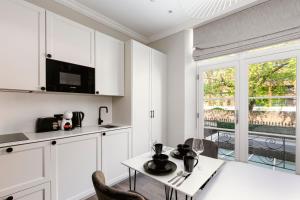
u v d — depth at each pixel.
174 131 2.98
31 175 1.48
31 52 1.60
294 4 1.88
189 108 2.91
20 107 1.81
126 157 2.37
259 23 2.12
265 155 2.30
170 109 3.05
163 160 1.27
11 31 1.47
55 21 1.77
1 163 1.32
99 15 2.51
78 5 2.25
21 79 1.54
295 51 2.04
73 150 1.79
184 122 2.84
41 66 1.66
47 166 1.57
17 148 1.39
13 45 1.49
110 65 2.36
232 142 2.59
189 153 1.51
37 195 1.52
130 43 2.50
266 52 2.25
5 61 1.44
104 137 2.10
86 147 1.91
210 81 2.85
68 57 1.89
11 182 1.37
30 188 1.47
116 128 2.24
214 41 2.54
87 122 2.46
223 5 1.11
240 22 2.28
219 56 2.55
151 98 2.78
